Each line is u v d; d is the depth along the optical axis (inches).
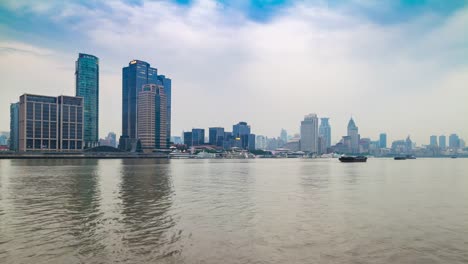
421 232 1182.9
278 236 1115.9
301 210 1612.9
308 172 5383.9
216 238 1086.4
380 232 1180.5
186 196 2132.1
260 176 4288.9
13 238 1074.7
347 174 4817.9
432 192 2436.0
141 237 1093.1
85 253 927.7
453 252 964.6
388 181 3486.7
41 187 2647.6
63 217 1414.9
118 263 853.8
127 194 2217.0
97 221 1337.4
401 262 884.6
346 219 1400.1
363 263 873.5
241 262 867.4
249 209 1637.6
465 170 6343.5
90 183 3024.1
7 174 4301.2
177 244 1016.2
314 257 912.3
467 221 1375.5
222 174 4722.0
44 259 879.1
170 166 7780.5
